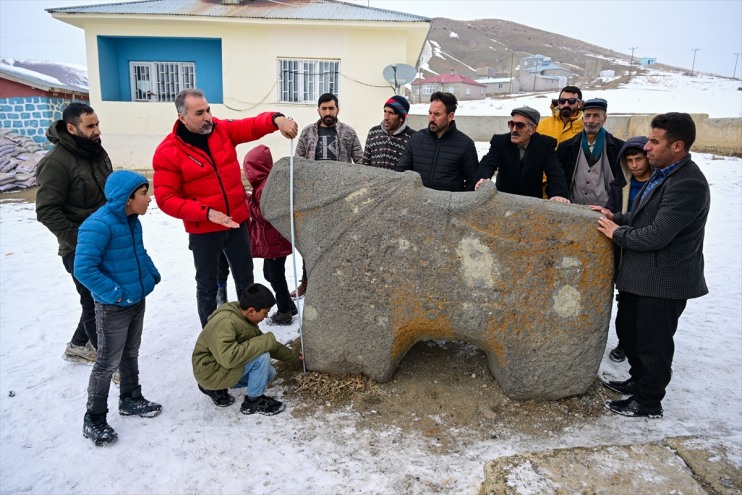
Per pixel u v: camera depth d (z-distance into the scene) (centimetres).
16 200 1089
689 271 300
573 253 313
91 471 278
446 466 282
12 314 491
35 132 1415
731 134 1559
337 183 338
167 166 353
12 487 266
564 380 329
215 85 1271
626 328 346
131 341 321
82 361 396
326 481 270
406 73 1140
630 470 251
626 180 399
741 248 716
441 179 412
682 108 3123
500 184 416
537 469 252
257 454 291
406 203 326
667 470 251
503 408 334
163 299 527
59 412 334
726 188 1116
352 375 356
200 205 343
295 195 345
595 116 405
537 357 325
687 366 397
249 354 309
